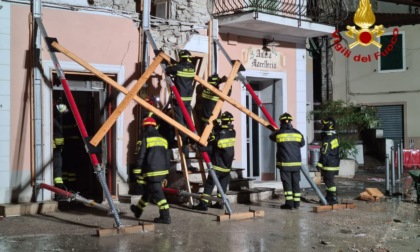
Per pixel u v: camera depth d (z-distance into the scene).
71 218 9.62
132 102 11.71
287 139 11.06
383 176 18.50
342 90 24.69
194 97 12.41
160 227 8.92
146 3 11.73
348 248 7.67
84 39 11.06
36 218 9.60
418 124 23.23
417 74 23.23
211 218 9.82
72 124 12.65
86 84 11.45
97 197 12.00
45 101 10.52
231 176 12.63
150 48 11.90
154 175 9.06
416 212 10.88
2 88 10.10
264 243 7.89
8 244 7.59
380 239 8.31
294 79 14.66
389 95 23.83
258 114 14.66
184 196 10.66
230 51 13.30
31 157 10.36
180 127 9.92
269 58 14.06
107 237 8.10
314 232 8.77
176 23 12.33
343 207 11.29
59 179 10.91
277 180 14.20
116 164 11.46
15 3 10.22
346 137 20.83
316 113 21.69
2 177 10.09
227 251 7.40
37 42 10.32
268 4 13.88
